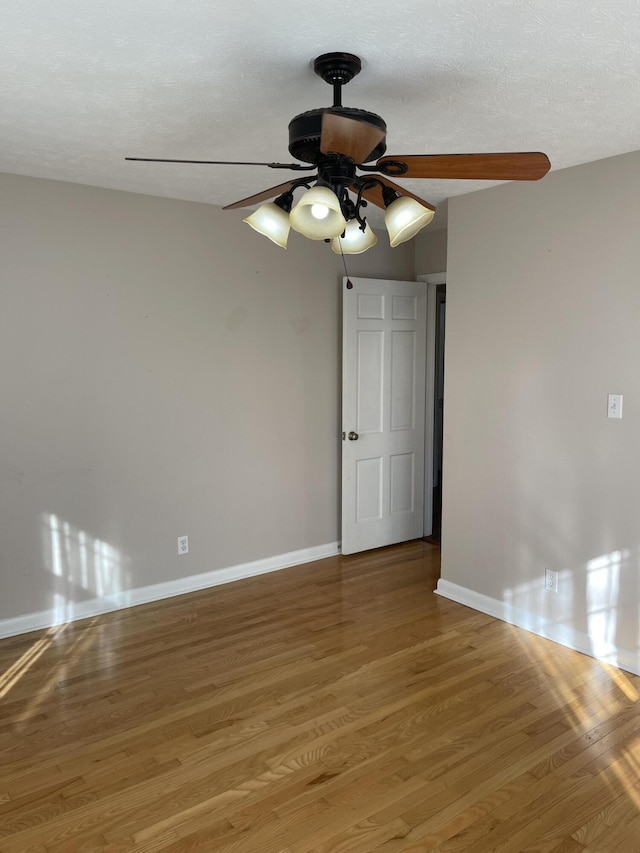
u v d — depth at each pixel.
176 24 1.80
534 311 3.39
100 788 2.31
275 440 4.46
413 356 4.99
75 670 3.14
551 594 3.43
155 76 2.15
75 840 2.07
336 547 4.87
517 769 2.39
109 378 3.73
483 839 2.07
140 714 2.77
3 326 3.38
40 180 3.42
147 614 3.80
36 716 2.75
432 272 4.98
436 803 2.23
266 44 1.92
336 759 2.46
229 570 4.32
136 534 3.91
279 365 4.42
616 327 3.04
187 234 3.94
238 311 4.19
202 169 3.26
